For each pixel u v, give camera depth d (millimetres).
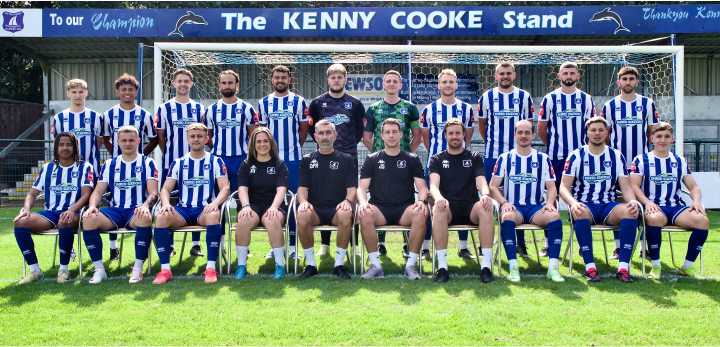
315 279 3426
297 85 11695
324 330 2393
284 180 3701
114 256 4266
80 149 4305
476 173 3664
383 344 2225
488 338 2291
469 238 5242
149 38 10125
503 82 4414
